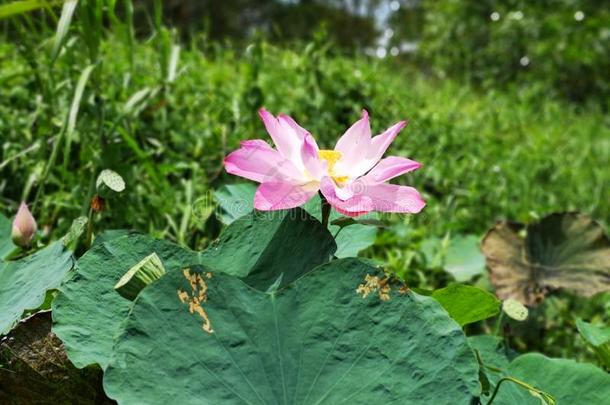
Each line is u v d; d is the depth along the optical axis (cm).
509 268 133
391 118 193
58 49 123
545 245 134
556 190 219
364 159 83
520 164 221
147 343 68
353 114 189
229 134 163
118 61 182
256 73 176
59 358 78
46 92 140
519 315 89
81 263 79
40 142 133
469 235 164
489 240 137
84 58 151
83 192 126
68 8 124
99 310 76
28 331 78
